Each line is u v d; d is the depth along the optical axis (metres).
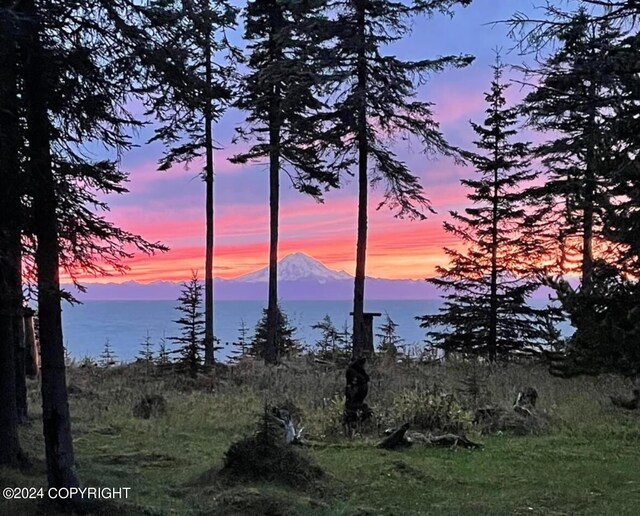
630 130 6.69
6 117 6.98
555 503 8.02
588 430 12.27
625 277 6.43
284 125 20.05
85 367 21.62
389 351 21.17
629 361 6.12
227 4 7.48
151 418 13.51
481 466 9.88
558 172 19.25
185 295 20.56
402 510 7.69
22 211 7.08
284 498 7.50
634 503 7.96
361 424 12.47
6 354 8.78
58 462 6.97
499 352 21.88
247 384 18.03
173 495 7.97
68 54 6.88
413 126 16.98
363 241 17.81
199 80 7.43
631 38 6.61
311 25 16.34
